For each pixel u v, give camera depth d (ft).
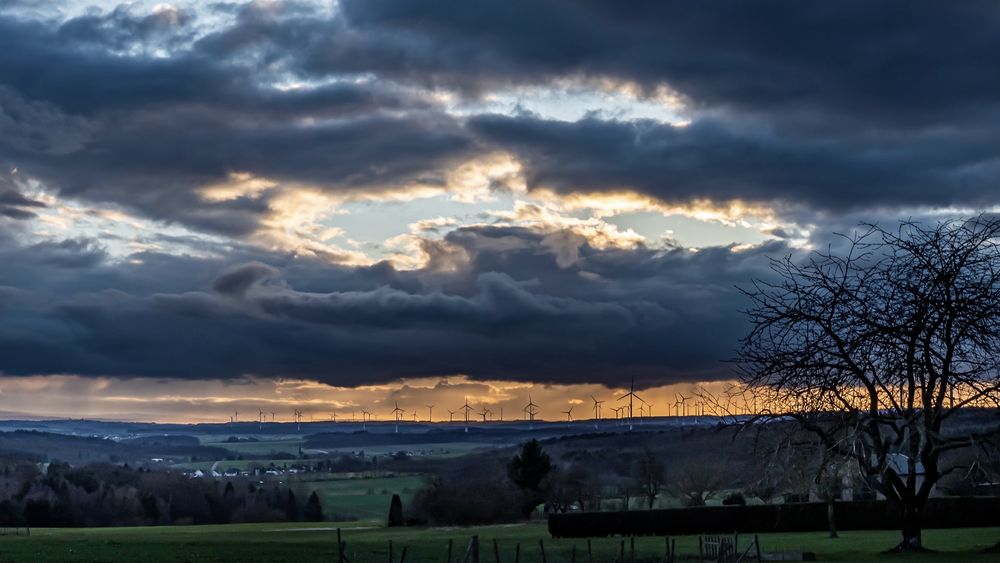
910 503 168.86
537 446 462.60
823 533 270.05
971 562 148.15
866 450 163.12
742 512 287.69
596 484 487.20
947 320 157.89
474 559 127.54
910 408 160.25
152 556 203.41
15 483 565.53
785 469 168.66
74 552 213.46
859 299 162.40
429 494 435.53
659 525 289.53
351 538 310.04
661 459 438.81
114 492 584.40
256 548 230.68
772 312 165.58
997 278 159.33
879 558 160.25
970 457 173.58
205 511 598.75
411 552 216.54
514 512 439.63
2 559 192.44
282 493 638.53
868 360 159.02
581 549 219.00
